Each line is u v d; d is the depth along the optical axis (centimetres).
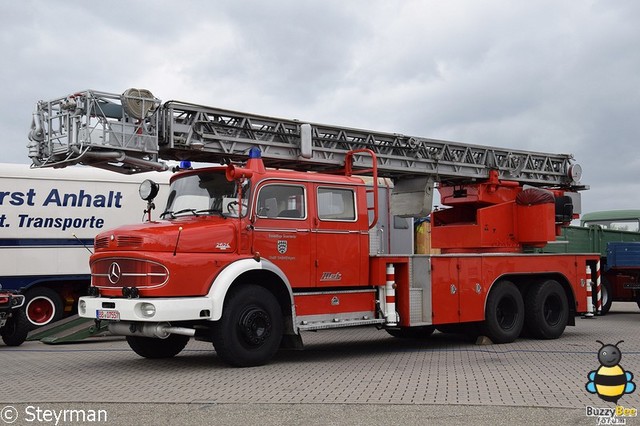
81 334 1309
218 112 1072
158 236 898
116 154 973
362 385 793
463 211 1419
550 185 1541
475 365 950
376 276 1078
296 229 1009
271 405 682
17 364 1029
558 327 1285
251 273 958
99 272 947
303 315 1005
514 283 1292
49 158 998
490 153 1408
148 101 997
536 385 780
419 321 1121
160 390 777
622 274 1877
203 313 899
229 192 981
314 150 1158
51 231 1523
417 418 622
